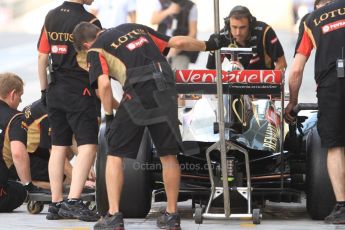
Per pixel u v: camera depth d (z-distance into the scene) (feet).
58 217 81.05
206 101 78.07
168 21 159.43
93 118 81.05
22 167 87.30
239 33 92.32
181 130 77.87
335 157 75.82
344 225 74.54
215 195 75.05
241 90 72.74
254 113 77.46
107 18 164.04
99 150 78.07
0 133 87.71
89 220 79.51
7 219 81.61
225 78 72.43
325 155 76.95
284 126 83.20
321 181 76.54
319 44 76.69
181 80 72.64
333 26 76.54
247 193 74.18
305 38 78.33
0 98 89.30
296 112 78.07
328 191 76.48
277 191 76.64
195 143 75.82
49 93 81.97
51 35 81.61
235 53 78.28
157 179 80.02
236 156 77.61
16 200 88.63
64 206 79.92
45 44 82.89
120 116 68.33
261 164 79.71
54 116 82.33
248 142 76.02
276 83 72.28
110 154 68.90
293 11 183.32
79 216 79.51
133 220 77.92
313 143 77.87
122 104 68.44
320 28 76.89
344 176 75.92
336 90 75.72
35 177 91.09
